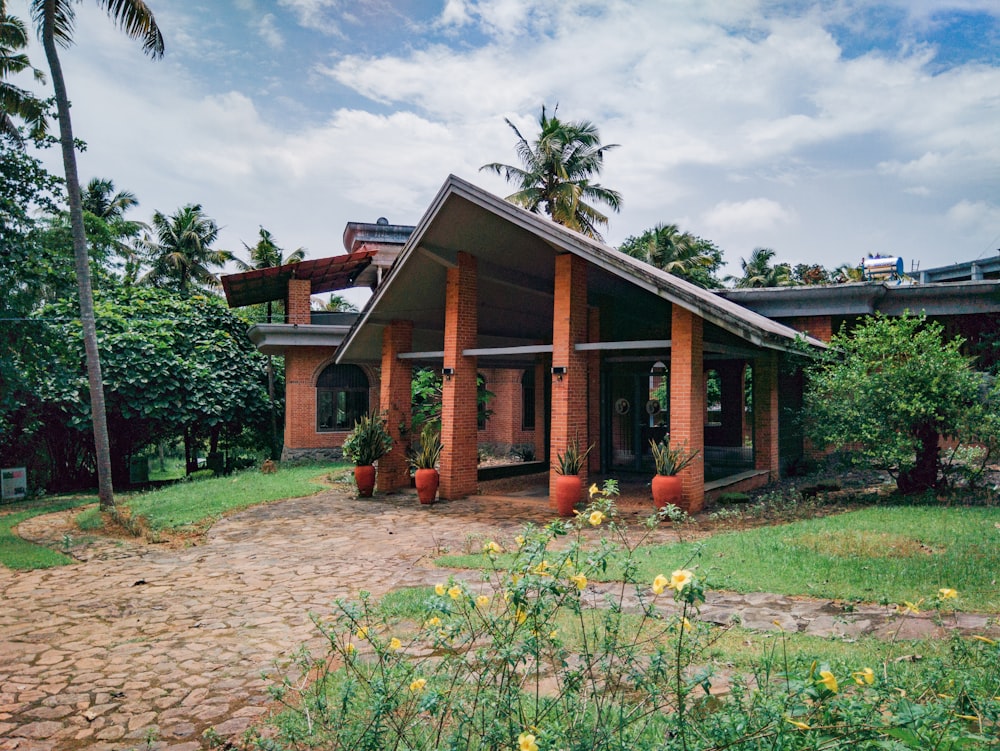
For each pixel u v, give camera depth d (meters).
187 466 24.38
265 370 24.11
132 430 21.55
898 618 5.25
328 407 22.36
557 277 12.33
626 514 11.20
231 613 6.68
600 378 17.42
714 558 7.36
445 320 15.32
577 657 4.63
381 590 7.23
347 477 16.94
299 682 4.74
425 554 8.93
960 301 15.41
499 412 25.84
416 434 20.38
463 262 13.69
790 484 13.91
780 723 2.09
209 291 42.62
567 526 3.12
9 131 15.88
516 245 13.52
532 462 19.19
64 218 16.61
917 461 11.27
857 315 16.41
